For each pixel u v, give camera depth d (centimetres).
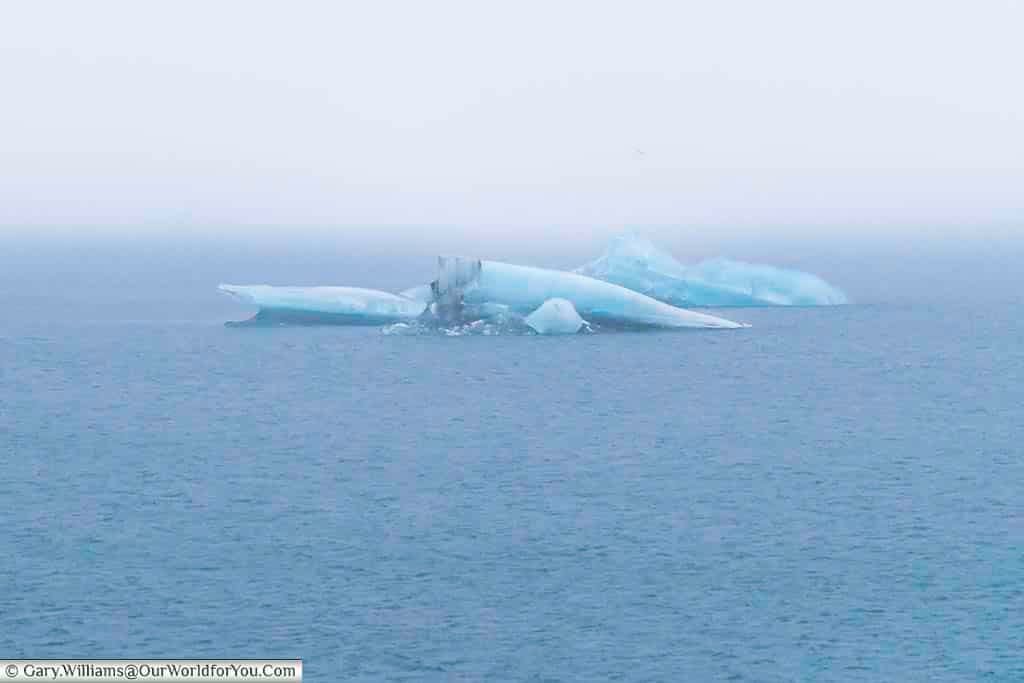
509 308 17912
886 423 12238
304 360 15938
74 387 14275
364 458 10838
